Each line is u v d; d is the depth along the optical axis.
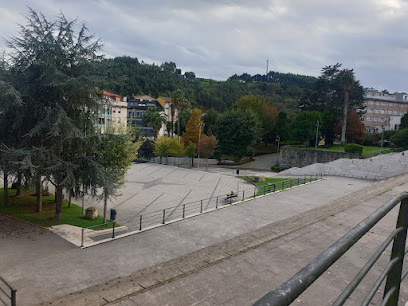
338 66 72.31
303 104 76.88
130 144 19.67
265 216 18.50
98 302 6.61
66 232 15.61
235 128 58.81
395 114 88.44
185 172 44.94
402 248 1.70
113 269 10.98
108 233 16.77
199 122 65.44
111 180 18.23
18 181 23.05
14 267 11.05
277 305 0.86
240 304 6.07
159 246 13.41
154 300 6.39
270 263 7.77
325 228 10.51
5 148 18.78
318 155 53.91
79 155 18.47
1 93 15.50
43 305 7.60
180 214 22.30
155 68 154.12
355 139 68.19
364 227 1.39
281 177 40.97
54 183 18.89
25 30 16.95
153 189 32.34
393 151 47.19
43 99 17.86
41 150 15.84
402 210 1.69
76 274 10.51
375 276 6.40
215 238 14.56
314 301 5.76
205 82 188.62
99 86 18.45
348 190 27.36
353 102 69.38
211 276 7.18
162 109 95.44
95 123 19.34
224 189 32.97
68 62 17.89
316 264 1.11
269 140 76.44
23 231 15.47
